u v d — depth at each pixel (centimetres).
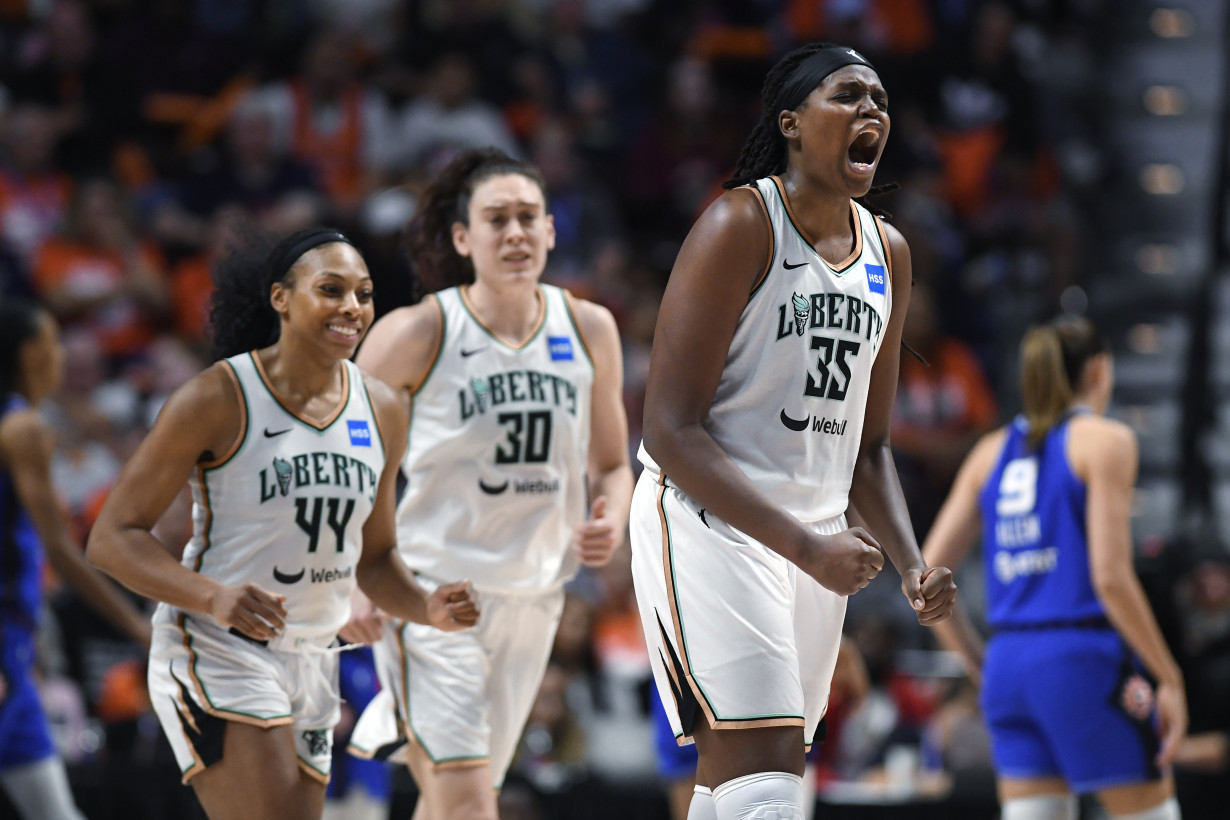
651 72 3369
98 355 2227
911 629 2144
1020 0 3528
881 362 885
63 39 2948
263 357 968
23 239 2541
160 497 937
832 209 824
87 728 1758
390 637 1135
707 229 797
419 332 1137
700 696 795
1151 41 3531
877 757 1811
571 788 1573
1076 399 1251
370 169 2841
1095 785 1180
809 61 816
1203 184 3259
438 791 1099
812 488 826
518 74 3111
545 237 1162
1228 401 2930
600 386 1193
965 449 2464
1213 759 1602
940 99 3219
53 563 1246
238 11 3222
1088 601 1205
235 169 2750
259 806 920
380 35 3219
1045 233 3069
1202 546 1677
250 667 943
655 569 829
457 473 1135
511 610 1141
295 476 951
